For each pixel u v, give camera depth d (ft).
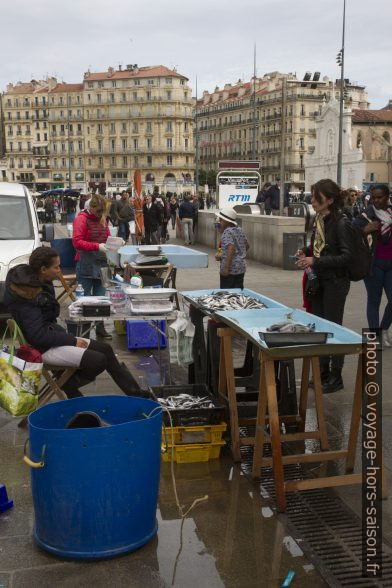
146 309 17.60
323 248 17.53
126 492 10.07
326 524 11.41
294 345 11.60
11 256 26.50
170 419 13.67
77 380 15.46
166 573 9.86
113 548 10.20
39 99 444.14
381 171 239.71
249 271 46.60
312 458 12.98
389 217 22.09
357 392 13.10
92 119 430.20
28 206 30.96
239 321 14.02
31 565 10.06
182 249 27.76
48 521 10.15
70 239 31.17
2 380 13.12
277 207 74.64
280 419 15.65
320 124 264.52
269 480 13.28
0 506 11.80
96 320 17.28
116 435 9.80
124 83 418.92
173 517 11.65
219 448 14.24
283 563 10.18
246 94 397.60
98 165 434.71
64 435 9.68
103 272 25.40
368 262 17.38
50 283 15.31
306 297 18.47
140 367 21.67
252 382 16.57
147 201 66.64
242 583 9.64
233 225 24.59
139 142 421.18
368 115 265.13
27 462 9.86
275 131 357.00
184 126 421.18
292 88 340.39
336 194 17.31
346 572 9.91
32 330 14.51
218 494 12.60
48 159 449.48
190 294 17.94
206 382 16.49
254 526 11.35
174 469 13.76
